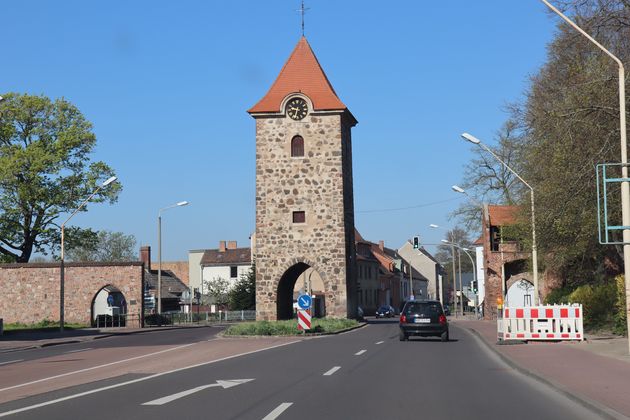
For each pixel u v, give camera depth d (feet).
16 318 185.37
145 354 83.66
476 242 257.55
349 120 184.24
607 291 103.40
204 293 328.29
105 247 385.50
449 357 73.31
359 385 48.57
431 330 101.71
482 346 91.76
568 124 86.43
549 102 112.78
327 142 173.27
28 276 185.98
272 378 53.06
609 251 110.83
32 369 67.26
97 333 152.66
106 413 36.60
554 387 45.91
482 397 42.68
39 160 192.54
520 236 122.21
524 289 201.46
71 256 375.04
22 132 200.95
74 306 185.37
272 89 177.78
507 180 218.59
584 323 106.73
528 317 90.38
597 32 88.17
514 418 35.12
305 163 173.58
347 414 36.14
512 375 55.36
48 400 42.06
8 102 199.11
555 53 112.37
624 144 62.80
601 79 83.30
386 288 375.86
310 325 123.03
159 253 201.26
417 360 69.51
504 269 192.34
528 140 110.93
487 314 194.70
